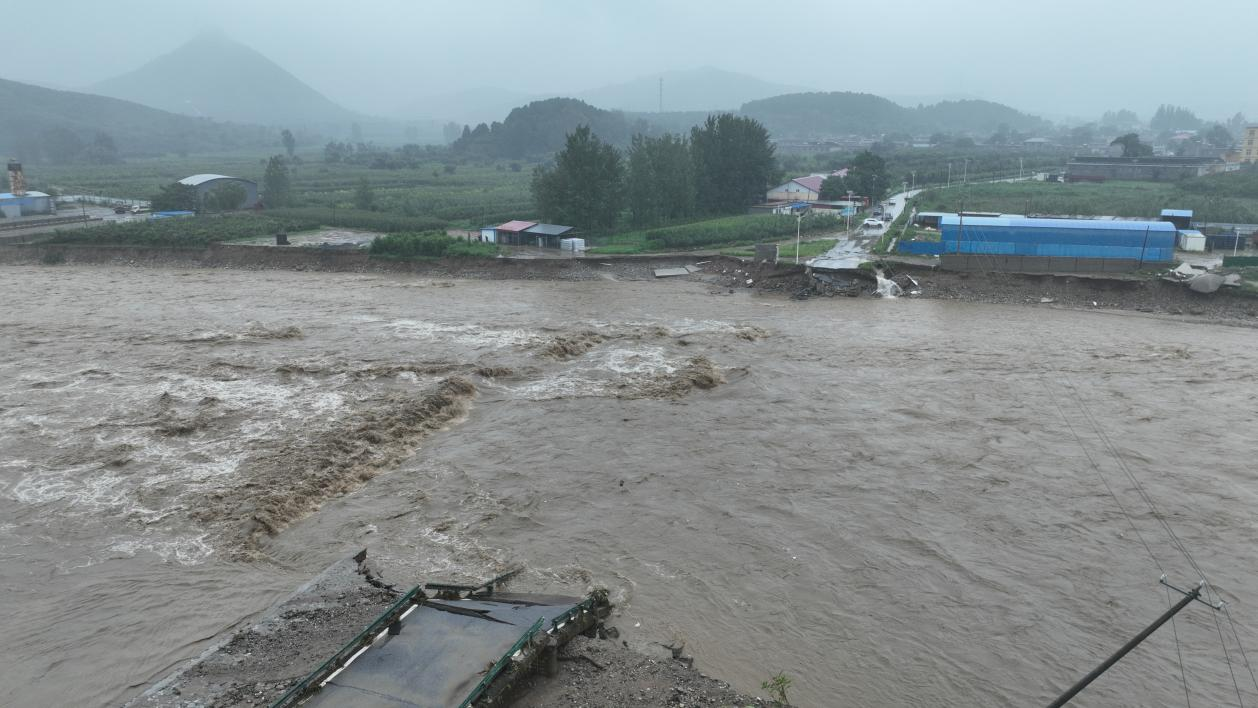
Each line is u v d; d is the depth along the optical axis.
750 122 116.19
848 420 35.56
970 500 27.84
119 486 28.44
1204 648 20.16
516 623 17.23
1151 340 49.91
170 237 85.88
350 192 159.00
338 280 73.75
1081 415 36.06
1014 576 23.27
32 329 52.03
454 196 147.50
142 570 23.41
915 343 48.91
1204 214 98.75
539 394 38.97
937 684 18.88
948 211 112.25
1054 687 18.81
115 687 18.66
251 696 17.03
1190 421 35.22
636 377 41.56
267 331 51.09
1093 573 23.41
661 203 106.38
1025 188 141.38
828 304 61.03
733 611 21.53
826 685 18.77
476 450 32.22
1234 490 28.48
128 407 36.22
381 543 24.81
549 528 25.84
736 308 59.59
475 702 14.68
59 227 103.56
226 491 27.61
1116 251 68.06
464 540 24.98
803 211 109.75
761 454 31.81
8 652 19.95
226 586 22.61
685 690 17.19
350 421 33.91
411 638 16.48
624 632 20.27
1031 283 62.78
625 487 28.83
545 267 74.19
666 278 71.81
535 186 99.31
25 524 25.98
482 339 49.38
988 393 39.19
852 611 21.62
